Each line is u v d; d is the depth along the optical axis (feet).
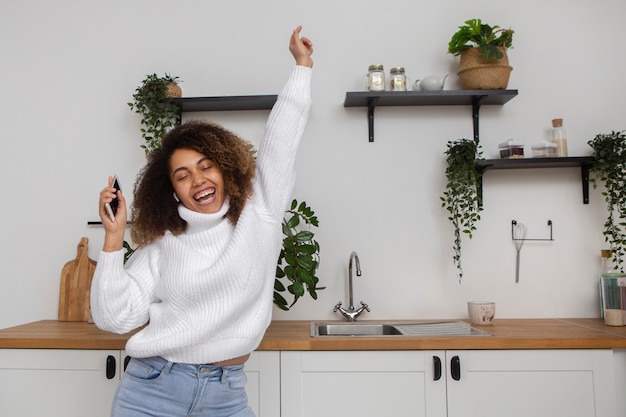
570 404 5.57
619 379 5.70
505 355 5.63
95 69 8.04
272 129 4.34
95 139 7.95
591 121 7.80
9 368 5.92
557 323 6.94
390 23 7.96
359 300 7.64
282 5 8.00
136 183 4.68
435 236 7.70
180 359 3.94
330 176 7.79
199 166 4.08
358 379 5.65
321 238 7.72
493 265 7.65
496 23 7.96
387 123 7.83
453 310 7.61
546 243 7.66
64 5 8.10
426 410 5.61
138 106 7.50
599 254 7.59
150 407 3.98
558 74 7.88
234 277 3.87
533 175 7.72
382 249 7.70
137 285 4.20
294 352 5.69
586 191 7.59
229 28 8.00
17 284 7.82
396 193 7.75
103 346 5.84
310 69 4.56
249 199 4.24
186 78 7.98
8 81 8.07
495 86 7.28
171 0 8.07
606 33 7.90
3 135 8.00
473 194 7.64
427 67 7.91
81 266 7.67
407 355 5.65
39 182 7.93
